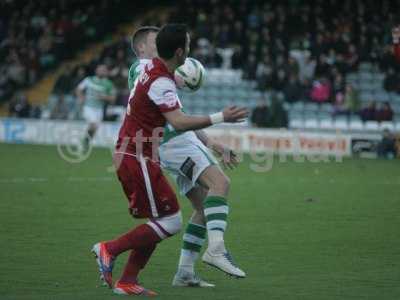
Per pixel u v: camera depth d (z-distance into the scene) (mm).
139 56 21984
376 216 33000
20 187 42250
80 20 90562
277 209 34938
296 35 79938
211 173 20016
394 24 75938
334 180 47250
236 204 36500
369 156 66312
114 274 22234
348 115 72312
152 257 24641
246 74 78875
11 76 86562
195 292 19953
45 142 75562
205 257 19578
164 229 19312
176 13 86125
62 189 41594
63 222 31156
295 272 22516
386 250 25766
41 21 90250
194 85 21344
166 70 19344
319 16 80875
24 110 80000
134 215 19500
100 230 29438
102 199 37938
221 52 81000
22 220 31500
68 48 89375
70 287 20375
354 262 23875
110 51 83250
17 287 20312
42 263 23469
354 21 79500
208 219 19688
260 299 19109
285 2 86000
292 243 26984
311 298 19219
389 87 74312
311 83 75750
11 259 24031
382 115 70188
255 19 81812
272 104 70062
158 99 19016
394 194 40438
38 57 88500
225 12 82812
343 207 35594
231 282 21281
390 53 75562
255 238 27891
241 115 18688
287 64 76312
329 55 76562
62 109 78000
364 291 20000
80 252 25219
